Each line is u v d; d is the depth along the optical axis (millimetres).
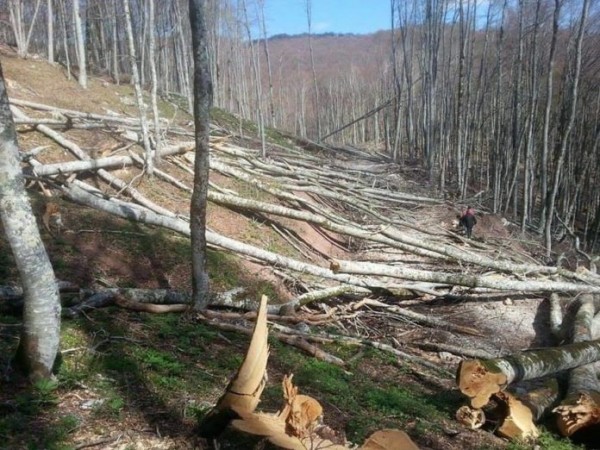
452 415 6816
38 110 15562
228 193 13859
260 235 13023
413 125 37750
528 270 13094
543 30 25469
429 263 14000
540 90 26844
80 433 4387
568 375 8070
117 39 30453
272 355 7086
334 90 67375
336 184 18500
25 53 23031
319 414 4387
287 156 21812
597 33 23000
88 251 8859
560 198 24672
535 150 26188
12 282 7160
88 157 13227
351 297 11211
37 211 9570
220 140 17641
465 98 28781
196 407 5020
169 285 8914
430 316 11133
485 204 24453
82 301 7031
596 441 6652
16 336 5738
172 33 31469
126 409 4836
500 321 11539
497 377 6465
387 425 5859
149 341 6410
